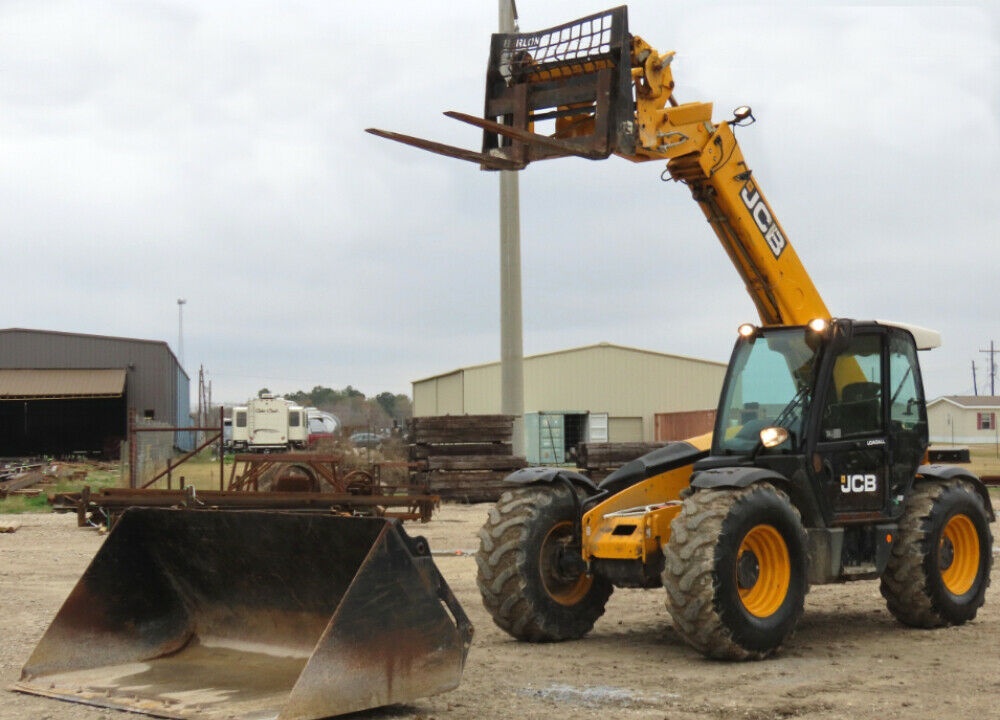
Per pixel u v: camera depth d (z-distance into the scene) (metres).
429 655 6.27
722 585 7.68
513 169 9.02
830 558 8.66
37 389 50.25
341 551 6.64
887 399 9.27
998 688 7.10
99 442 57.88
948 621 9.45
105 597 7.44
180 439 61.00
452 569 13.43
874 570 9.02
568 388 51.97
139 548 7.60
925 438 9.64
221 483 20.20
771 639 7.94
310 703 5.85
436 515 20.97
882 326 9.31
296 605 7.18
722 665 7.82
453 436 24.34
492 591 8.70
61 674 7.20
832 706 6.61
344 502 18.17
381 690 6.08
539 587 8.72
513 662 7.99
